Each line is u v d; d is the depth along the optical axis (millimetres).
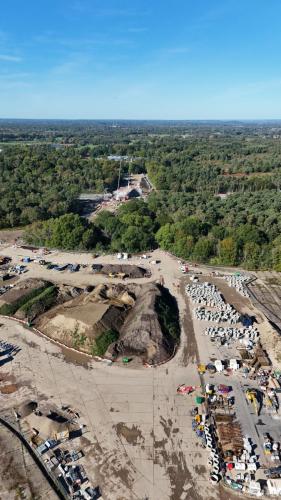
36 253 123125
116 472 49031
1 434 54062
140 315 78875
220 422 57000
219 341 77562
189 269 115500
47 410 58344
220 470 49594
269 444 53219
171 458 51281
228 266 119125
